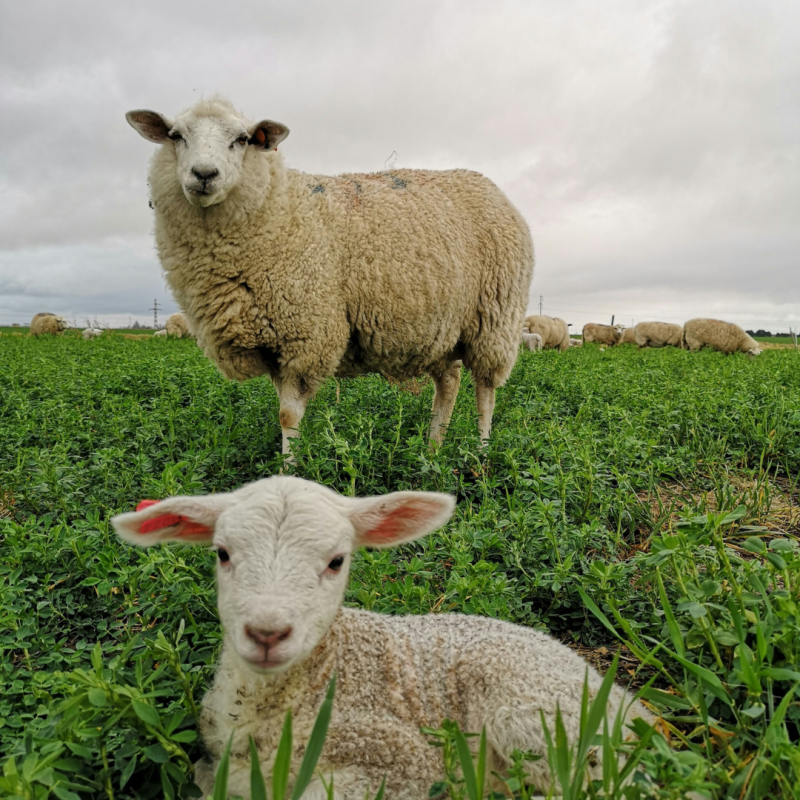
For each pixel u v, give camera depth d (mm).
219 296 1444
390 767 579
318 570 576
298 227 1442
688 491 1328
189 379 2125
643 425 1558
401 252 1538
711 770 515
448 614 737
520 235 1736
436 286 1585
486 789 616
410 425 1679
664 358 4059
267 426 1522
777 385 2227
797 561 645
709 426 1615
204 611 797
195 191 1337
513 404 1990
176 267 1450
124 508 1082
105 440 1415
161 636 627
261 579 553
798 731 610
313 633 562
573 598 898
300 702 589
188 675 655
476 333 1734
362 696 616
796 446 1513
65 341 5441
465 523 941
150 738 563
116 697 529
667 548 676
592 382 2260
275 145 1422
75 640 837
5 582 865
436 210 1623
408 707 620
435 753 598
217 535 591
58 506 1111
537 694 594
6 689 691
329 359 1514
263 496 604
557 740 456
